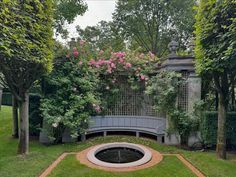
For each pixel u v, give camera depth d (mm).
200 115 6121
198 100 6227
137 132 7234
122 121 7551
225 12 3865
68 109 6395
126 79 7777
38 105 7000
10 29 3098
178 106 6410
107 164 4527
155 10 18594
